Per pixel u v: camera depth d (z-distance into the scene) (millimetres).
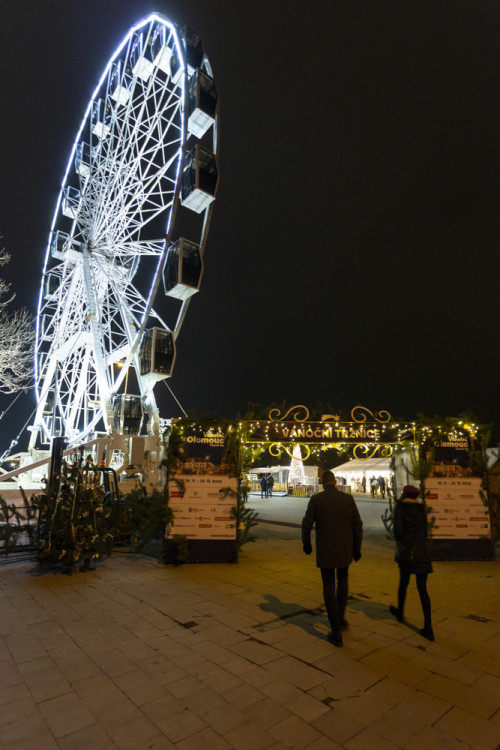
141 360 17969
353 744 2629
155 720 2885
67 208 25500
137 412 18578
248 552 8766
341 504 4477
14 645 4125
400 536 4586
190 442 7910
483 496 8172
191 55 18875
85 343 26422
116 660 3785
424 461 8172
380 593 5855
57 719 2902
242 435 8062
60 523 7254
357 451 9062
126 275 24688
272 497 26453
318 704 3068
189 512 7738
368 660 3771
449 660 3779
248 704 3068
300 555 8453
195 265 17109
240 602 5438
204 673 3533
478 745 2619
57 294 25953
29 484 18969
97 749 2598
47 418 26734
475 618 4871
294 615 4941
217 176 17703
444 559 7902
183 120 17625
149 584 6309
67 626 4621
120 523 8500
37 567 7371
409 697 3164
